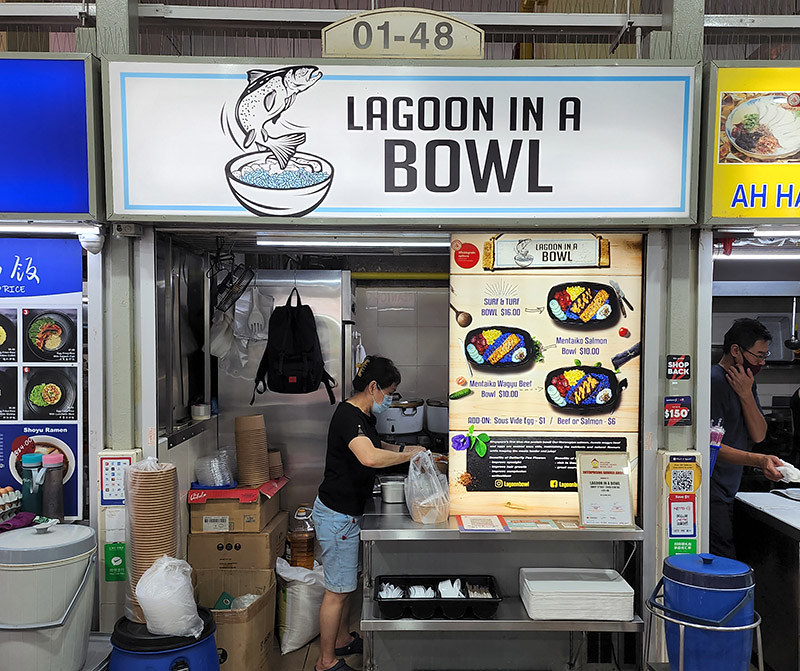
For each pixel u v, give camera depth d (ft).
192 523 11.12
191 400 12.14
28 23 9.55
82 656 7.93
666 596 8.12
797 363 12.12
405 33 8.86
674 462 9.35
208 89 8.52
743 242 10.02
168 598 7.75
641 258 9.50
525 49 10.61
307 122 8.63
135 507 8.30
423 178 8.71
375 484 11.84
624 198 8.75
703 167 8.84
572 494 9.54
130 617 8.41
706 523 9.46
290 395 13.44
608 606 8.72
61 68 8.43
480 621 8.79
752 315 12.07
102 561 9.20
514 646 9.77
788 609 9.80
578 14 9.77
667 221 8.78
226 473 11.59
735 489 11.48
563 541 9.70
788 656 9.78
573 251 9.49
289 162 8.65
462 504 9.60
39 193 8.54
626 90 8.64
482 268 9.51
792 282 12.00
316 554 12.77
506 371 9.54
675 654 8.02
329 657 10.36
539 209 8.76
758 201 8.74
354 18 8.81
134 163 8.54
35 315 9.25
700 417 9.45
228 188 8.64
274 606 11.22
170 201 8.61
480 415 9.57
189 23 9.73
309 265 15.39
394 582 9.55
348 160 8.67
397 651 9.78
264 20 9.66
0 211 8.51
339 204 8.72
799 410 12.10
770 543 10.29
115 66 8.41
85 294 9.27
